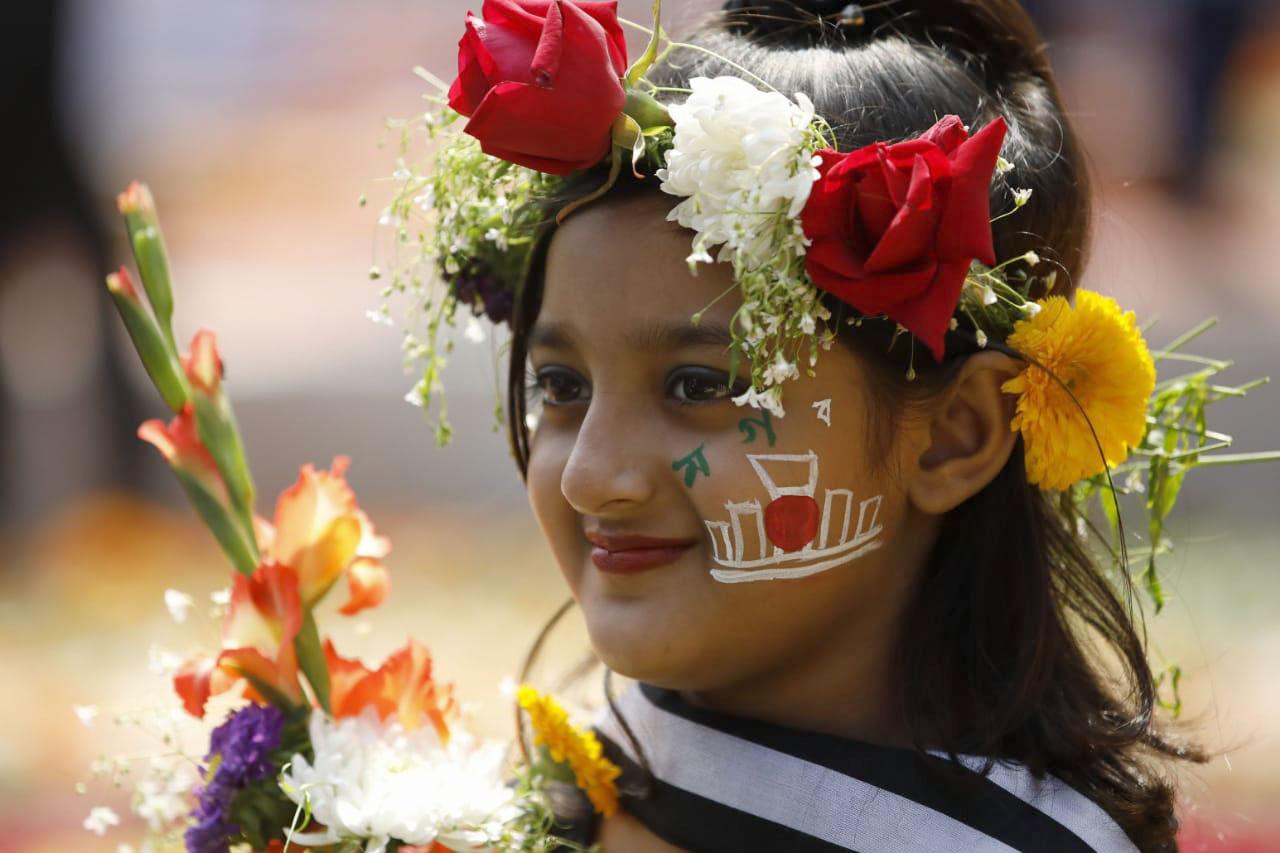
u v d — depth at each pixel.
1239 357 20.25
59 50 18.28
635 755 4.80
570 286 4.40
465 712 5.23
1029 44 5.20
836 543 4.38
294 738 4.72
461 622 13.94
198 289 26.80
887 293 3.97
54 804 10.09
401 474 19.09
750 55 4.75
